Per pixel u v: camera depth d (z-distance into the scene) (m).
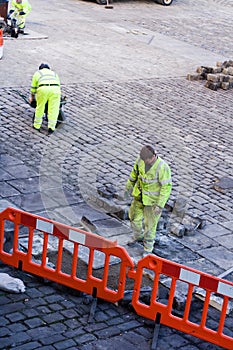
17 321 8.18
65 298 8.81
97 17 28.69
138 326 8.38
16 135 14.36
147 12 31.39
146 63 22.02
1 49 19.80
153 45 24.81
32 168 12.83
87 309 8.62
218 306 8.94
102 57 21.95
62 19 27.23
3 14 23.52
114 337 8.10
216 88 19.94
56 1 31.20
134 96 18.17
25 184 12.10
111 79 19.52
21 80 18.16
